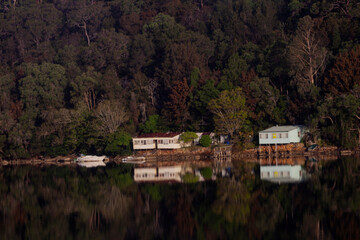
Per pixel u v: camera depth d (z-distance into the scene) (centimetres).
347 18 12381
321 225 3878
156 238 3934
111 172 8450
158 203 5256
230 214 4488
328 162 7825
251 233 3828
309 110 10038
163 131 11831
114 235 4134
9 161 12356
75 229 4450
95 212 5084
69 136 11575
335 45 11331
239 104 10250
